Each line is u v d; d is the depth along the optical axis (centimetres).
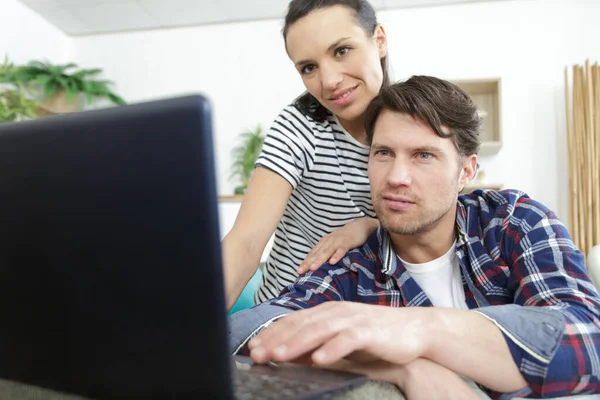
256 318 73
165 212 34
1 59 363
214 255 33
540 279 77
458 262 93
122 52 426
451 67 376
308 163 120
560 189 354
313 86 109
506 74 369
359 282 95
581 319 64
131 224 35
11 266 41
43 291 40
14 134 39
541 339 58
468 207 96
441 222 90
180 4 387
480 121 90
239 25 413
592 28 364
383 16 386
